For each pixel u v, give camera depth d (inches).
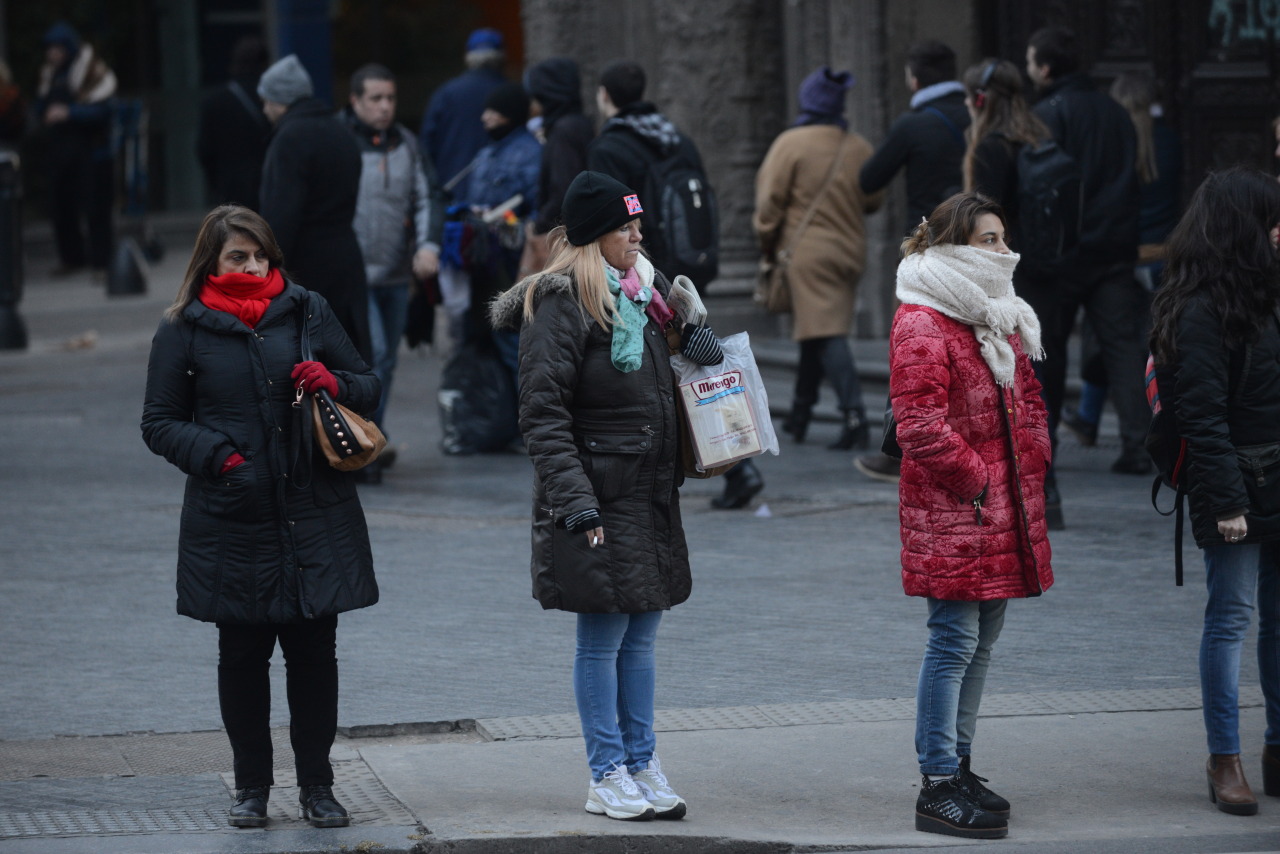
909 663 754.8
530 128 1386.6
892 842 565.9
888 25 1606.8
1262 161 1440.7
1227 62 1450.5
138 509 1122.0
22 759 647.8
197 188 3427.7
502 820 576.4
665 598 583.2
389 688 731.4
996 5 1562.5
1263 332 588.4
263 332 574.9
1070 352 1503.4
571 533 573.6
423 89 3149.6
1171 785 621.3
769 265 1273.4
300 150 1081.4
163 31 3373.5
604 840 561.0
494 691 725.9
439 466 1274.6
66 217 2687.0
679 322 593.9
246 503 563.5
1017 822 587.2
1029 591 580.7
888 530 1018.1
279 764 653.3
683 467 599.2
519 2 3100.4
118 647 803.4
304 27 1727.4
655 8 1768.0
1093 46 1503.4
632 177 1010.1
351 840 555.2
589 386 573.9
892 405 577.3
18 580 932.6
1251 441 592.7
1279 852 555.2
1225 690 601.6
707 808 596.7
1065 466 1194.6
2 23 3120.1
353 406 587.2
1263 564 617.9
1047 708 696.4
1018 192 1004.6
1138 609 833.5
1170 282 599.5
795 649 780.0
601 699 585.0
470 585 910.4
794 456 1267.2
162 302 2338.8
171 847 547.5
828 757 645.9
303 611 564.7
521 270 1218.6
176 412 573.0
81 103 2588.6
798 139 1237.7
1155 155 1210.0
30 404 1571.1
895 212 1620.3
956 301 570.6
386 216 1206.9
